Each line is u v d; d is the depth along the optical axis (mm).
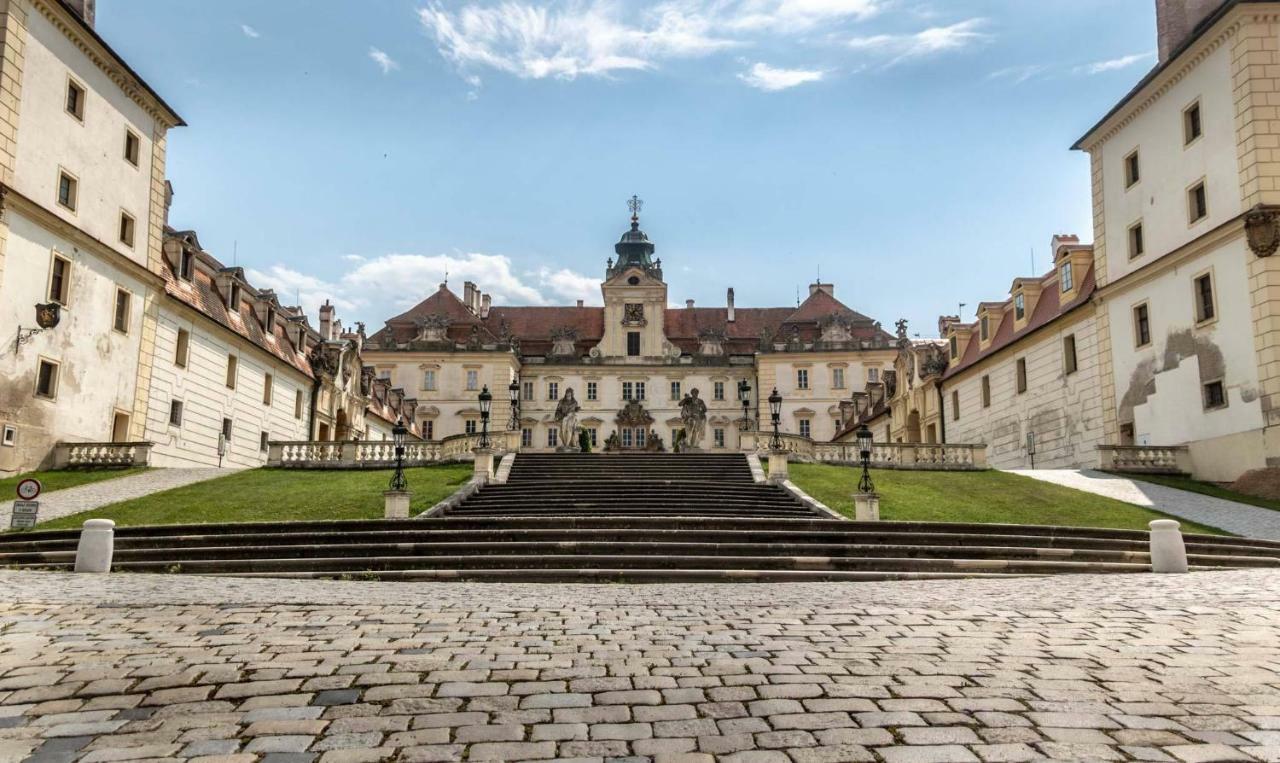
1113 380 36281
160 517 23344
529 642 8992
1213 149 30922
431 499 26484
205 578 15148
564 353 81938
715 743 5801
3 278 28422
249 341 45375
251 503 25531
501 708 6605
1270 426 27844
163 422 37656
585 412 80500
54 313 30047
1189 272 31922
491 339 79438
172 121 38812
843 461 38562
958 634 9250
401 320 81625
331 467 36000
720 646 8773
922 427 57188
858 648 8594
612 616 10703
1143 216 34812
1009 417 45438
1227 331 29875
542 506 26031
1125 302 35625
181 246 40188
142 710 6566
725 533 18688
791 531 18984
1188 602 11391
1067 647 8523
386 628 9742
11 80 28922
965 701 6641
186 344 39594
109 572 16219
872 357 79000
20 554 17703
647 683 7316
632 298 82500
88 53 32938
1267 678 7262
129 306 35344
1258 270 28484
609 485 29297
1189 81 32281
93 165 33375
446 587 14258
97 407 33188
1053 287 42781
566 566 16953
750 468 34344
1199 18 34438
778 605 11664
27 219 29531
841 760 5449
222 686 7211
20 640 8945
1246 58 29359
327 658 8188
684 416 51281
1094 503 26547
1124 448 33156
